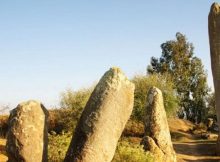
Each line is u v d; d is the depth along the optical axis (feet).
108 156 30.63
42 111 29.50
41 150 28.86
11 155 28.55
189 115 221.25
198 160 86.94
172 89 142.00
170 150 66.49
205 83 223.30
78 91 115.65
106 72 31.86
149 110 68.64
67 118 110.01
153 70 229.25
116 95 30.86
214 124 167.02
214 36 40.40
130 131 124.36
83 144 30.35
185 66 226.38
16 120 28.55
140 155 54.95
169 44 229.45
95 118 30.50
